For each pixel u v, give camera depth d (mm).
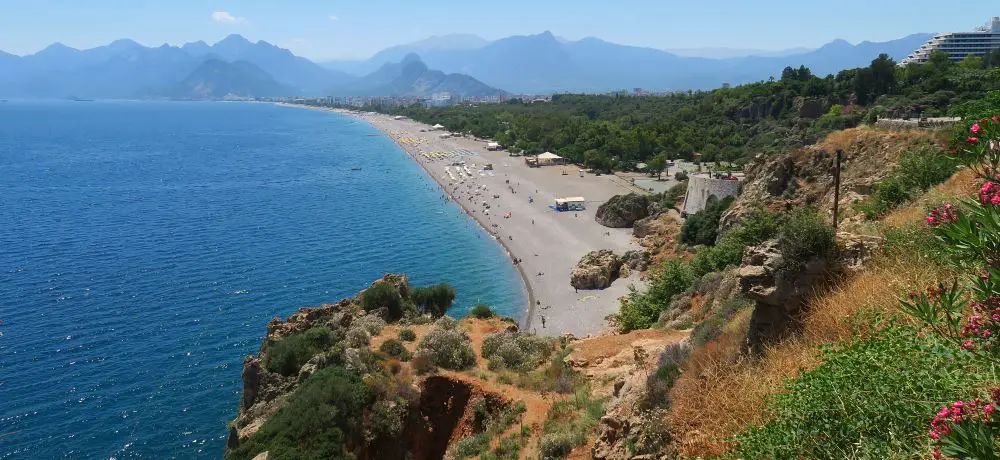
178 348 57812
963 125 19734
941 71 127375
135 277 77375
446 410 31344
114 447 43250
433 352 34125
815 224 15969
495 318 48844
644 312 44125
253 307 68438
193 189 145000
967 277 10125
